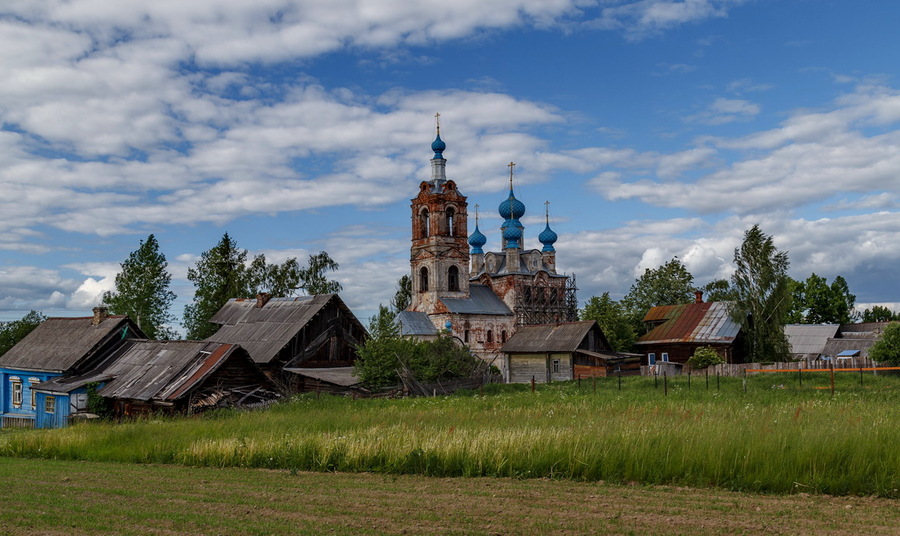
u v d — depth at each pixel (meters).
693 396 39.66
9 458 26.61
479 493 16.86
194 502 16.91
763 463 16.89
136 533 14.17
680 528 13.47
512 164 109.25
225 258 89.94
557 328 78.94
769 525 13.52
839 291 114.75
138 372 41.91
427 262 98.06
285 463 21.95
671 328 84.19
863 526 13.32
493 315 99.50
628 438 19.09
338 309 56.62
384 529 13.95
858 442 17.05
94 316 49.28
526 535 13.32
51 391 42.88
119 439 26.97
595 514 14.62
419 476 19.56
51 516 15.77
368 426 27.16
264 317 57.47
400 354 52.75
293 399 40.31
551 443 19.53
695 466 17.44
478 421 27.14
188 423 29.86
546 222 112.62
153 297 82.38
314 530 14.00
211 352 40.62
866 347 82.12
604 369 74.62
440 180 100.56
